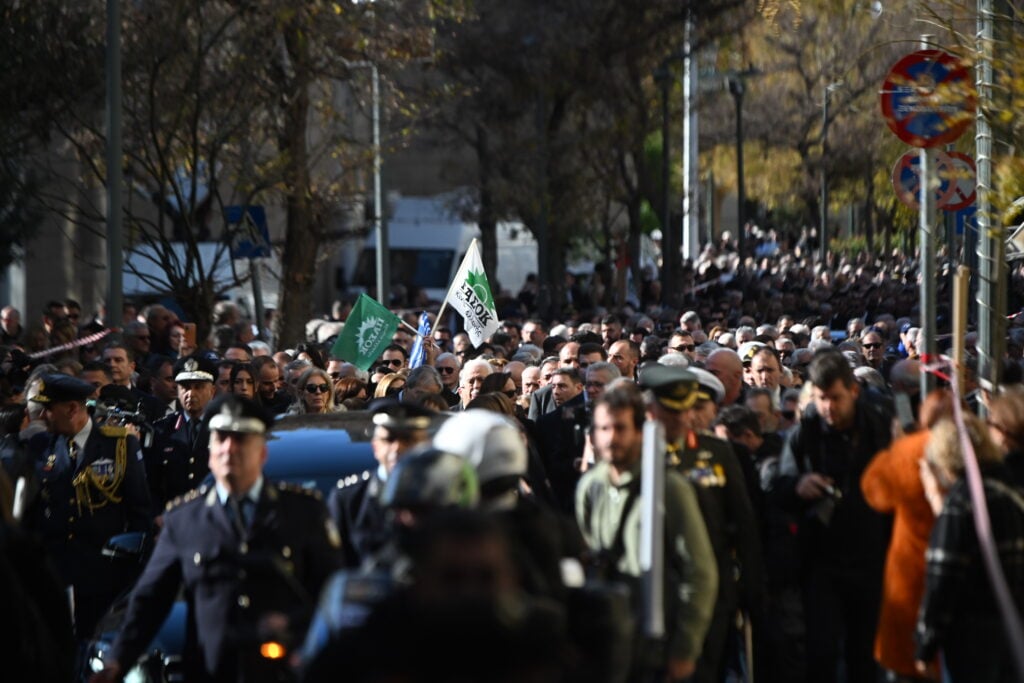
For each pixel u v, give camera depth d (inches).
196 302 1195.3
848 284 2027.6
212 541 361.7
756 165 3065.9
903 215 871.1
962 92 507.8
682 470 410.0
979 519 331.9
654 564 332.5
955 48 583.2
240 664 350.9
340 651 224.7
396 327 904.3
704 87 2721.5
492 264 1946.4
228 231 1225.4
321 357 944.3
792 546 437.7
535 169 1793.8
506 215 1851.6
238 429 360.8
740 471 422.0
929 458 370.3
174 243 1915.6
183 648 378.3
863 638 434.6
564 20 1732.3
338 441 472.4
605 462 385.4
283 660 346.3
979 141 593.9
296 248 1323.8
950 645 367.6
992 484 362.0
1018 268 1085.1
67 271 2480.3
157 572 368.5
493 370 685.3
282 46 1259.2
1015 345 807.7
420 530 219.3
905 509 391.9
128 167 1270.9
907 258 2449.6
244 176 1264.8
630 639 281.4
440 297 2608.3
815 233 3383.4
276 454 462.3
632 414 370.6
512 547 263.3
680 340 882.8
